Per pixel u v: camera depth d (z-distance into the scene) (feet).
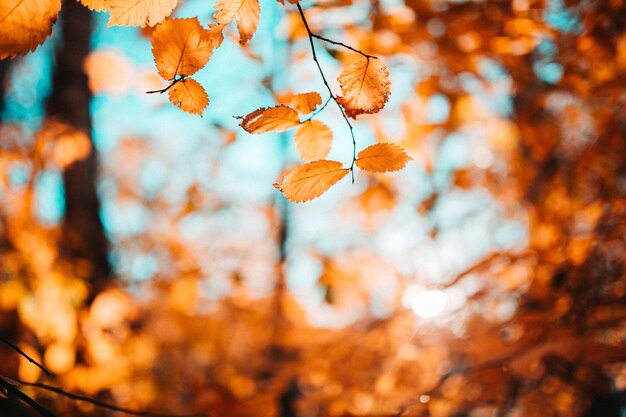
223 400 8.68
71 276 10.07
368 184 9.21
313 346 11.64
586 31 7.05
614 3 6.73
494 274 9.02
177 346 14.47
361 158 2.85
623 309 7.75
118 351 10.28
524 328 7.72
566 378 8.14
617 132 9.05
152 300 14.71
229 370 13.71
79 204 13.53
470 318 9.37
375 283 13.17
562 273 8.36
